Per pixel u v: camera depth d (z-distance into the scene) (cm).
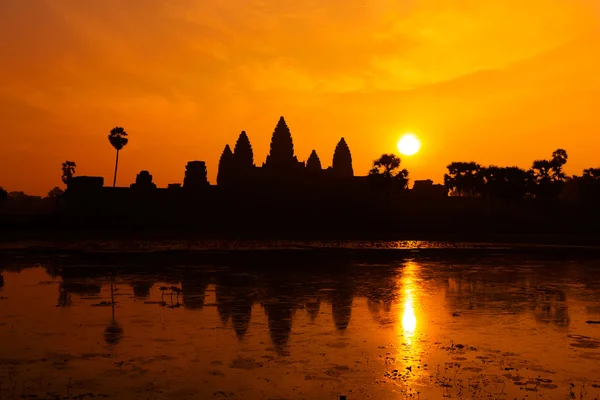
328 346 1645
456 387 1280
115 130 10950
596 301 2492
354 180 10844
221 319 2023
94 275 3312
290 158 11788
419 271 3700
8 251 5122
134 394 1210
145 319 2008
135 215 10038
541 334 1825
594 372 1402
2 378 1312
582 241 7075
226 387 1265
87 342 1658
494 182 9356
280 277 3300
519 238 7531
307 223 9444
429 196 10694
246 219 9781
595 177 9844
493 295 2658
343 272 3597
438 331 1864
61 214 9944
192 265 3941
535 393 1244
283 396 1212
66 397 1185
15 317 2023
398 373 1383
